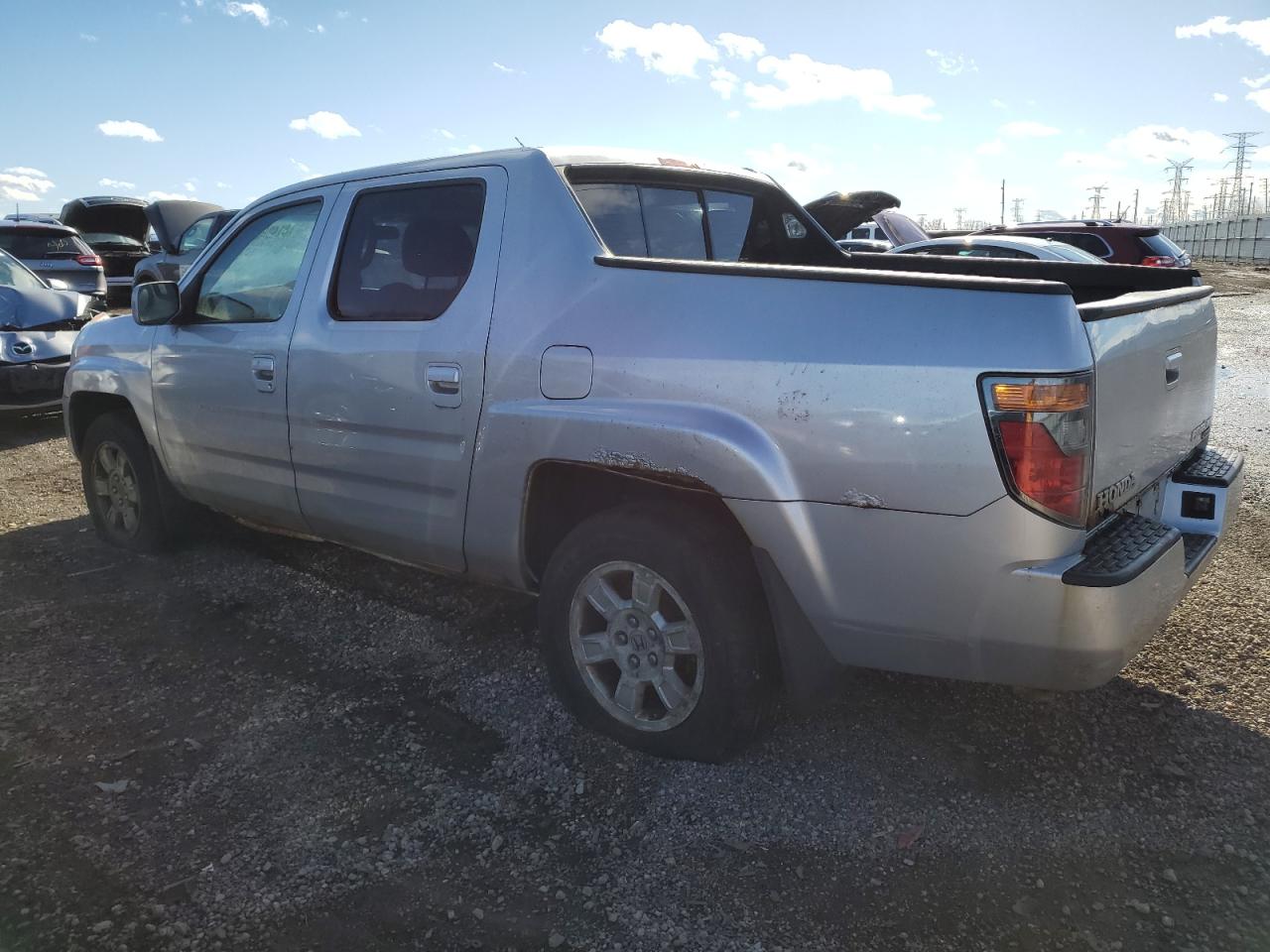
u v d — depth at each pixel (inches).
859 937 86.9
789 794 108.5
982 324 90.4
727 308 103.0
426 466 129.3
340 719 126.1
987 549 91.4
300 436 146.9
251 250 161.9
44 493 243.3
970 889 93.1
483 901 91.7
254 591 171.5
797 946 85.8
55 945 85.4
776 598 103.5
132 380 180.4
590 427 109.7
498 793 109.2
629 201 135.3
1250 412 318.0
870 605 98.5
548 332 115.2
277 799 108.0
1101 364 92.6
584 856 98.5
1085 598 89.4
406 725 124.4
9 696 132.2
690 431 102.3
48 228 512.1
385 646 148.7
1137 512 113.0
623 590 116.8
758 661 107.0
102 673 139.5
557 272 116.7
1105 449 95.7
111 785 110.3
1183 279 142.8
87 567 185.3
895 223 557.0
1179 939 86.2
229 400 159.0
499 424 119.0
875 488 94.8
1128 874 95.0
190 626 156.6
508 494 120.3
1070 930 87.5
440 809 106.2
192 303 169.8
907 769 113.4
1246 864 96.3
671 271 107.6
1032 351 88.3
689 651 109.3
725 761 112.3
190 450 171.0
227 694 133.2
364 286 140.0
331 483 144.5
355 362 135.9
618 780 111.6
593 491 122.9
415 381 128.3
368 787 110.3
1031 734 120.7
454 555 130.9
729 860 97.7
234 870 96.0
